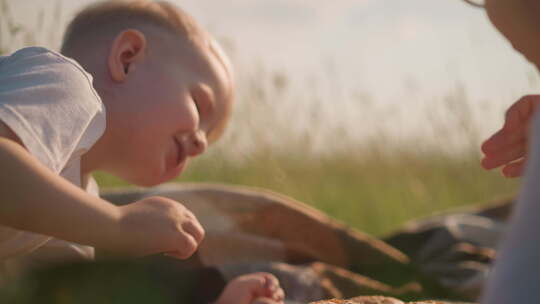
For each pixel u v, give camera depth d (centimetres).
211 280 169
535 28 76
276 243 201
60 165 112
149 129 147
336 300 112
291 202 218
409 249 237
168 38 154
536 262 63
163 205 113
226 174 374
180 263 168
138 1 158
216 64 160
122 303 138
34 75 114
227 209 204
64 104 113
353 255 209
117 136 146
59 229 101
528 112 136
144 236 108
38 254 144
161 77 149
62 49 155
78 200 102
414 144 446
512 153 139
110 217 105
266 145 392
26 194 98
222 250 193
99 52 149
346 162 438
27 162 100
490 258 219
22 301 131
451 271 209
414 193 400
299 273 175
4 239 123
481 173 427
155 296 147
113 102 146
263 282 125
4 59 121
